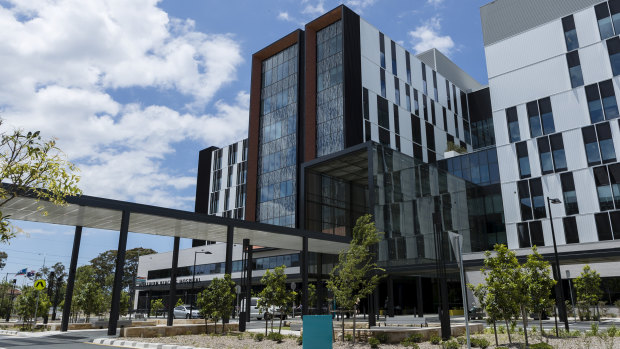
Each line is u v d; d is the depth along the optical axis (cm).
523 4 4641
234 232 3141
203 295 2228
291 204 5681
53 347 1659
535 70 4412
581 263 3959
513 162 4394
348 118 5181
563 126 4128
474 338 1639
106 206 2345
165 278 8181
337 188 5034
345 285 1812
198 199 8656
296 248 3978
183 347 1592
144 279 8619
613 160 3775
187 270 7656
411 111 5991
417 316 4612
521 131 4394
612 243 3534
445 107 6650
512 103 4506
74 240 2770
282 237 3372
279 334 1897
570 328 2395
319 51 5847
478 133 6981
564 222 3947
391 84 5841
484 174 4772
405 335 1706
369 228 1944
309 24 5912
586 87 4056
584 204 3862
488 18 4888
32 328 2972
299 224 5522
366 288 1809
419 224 4150
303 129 5897
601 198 3778
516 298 1445
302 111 5978
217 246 7194
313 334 1073
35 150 729
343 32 5462
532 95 4384
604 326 2570
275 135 6209
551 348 1337
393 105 5753
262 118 6488
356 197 5238
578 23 4212
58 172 756
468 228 4588
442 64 7431
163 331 2109
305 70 5800
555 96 4234
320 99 5591
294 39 6294
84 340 1978
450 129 6588
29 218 2592
